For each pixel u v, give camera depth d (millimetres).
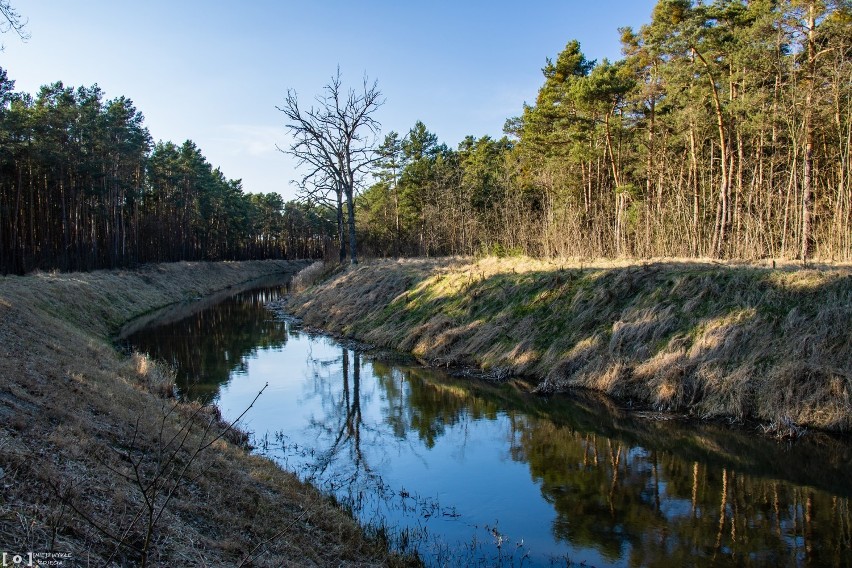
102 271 38188
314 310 29188
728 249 23375
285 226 96625
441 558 6781
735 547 6906
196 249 67938
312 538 6570
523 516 7930
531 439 11133
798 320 12039
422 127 55562
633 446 10578
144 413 9109
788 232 25312
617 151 33531
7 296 16797
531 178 38469
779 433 10492
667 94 27906
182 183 62125
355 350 20531
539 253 26328
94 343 16500
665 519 7727
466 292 20781
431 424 12211
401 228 50906
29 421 6691
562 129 33906
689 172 31594
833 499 8211
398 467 9867
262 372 17188
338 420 12570
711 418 11516
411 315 22062
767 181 28375
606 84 26984
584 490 8742
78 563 4270
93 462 6254
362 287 27797
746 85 26219
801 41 21938
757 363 11836
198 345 21812
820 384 10836
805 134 21531
